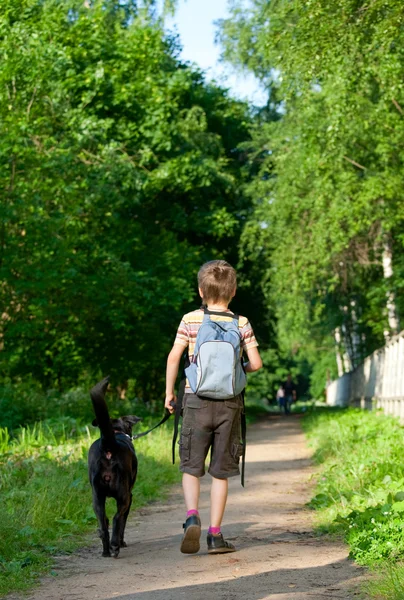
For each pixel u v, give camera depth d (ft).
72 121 74.59
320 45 43.45
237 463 19.81
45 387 92.12
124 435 22.39
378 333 104.99
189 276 89.35
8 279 64.03
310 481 37.19
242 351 20.18
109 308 77.61
